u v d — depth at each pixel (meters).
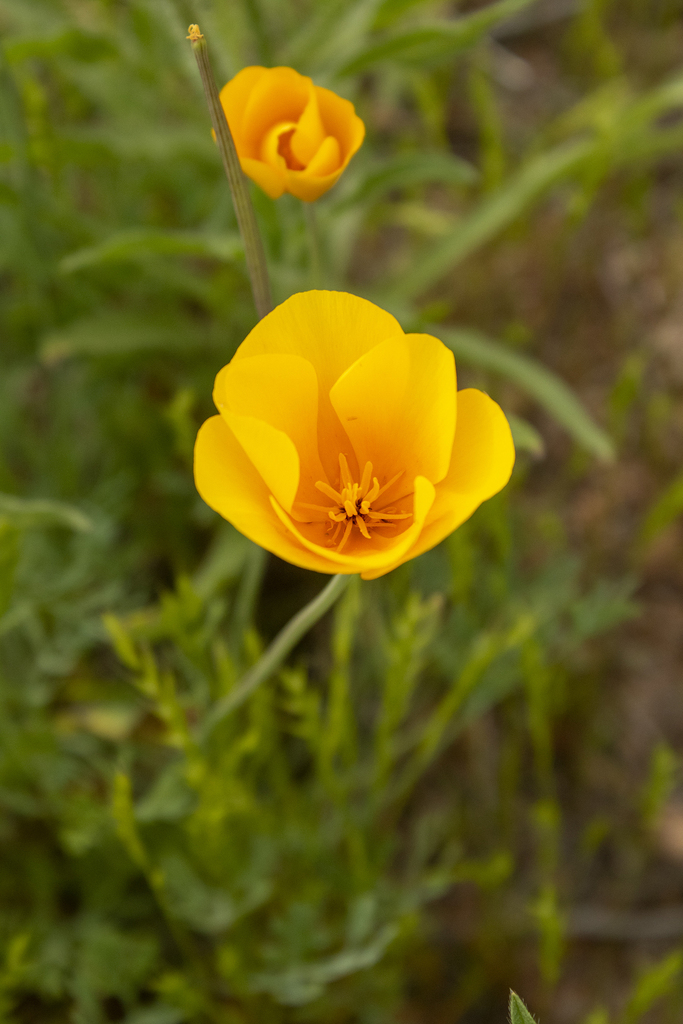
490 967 0.51
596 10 0.75
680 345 0.69
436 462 0.37
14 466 0.60
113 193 0.61
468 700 0.48
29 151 0.50
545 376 0.52
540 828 0.50
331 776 0.44
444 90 0.74
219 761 0.45
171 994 0.44
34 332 0.59
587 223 0.73
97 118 0.69
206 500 0.35
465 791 0.55
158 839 0.48
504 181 0.67
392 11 0.51
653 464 0.65
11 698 0.49
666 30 0.80
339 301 0.37
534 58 0.85
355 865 0.46
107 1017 0.49
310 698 0.42
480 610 0.51
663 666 0.59
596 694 0.57
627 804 0.56
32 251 0.53
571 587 0.53
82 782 0.50
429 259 0.58
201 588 0.49
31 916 0.49
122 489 0.54
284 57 0.52
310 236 0.43
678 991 0.49
